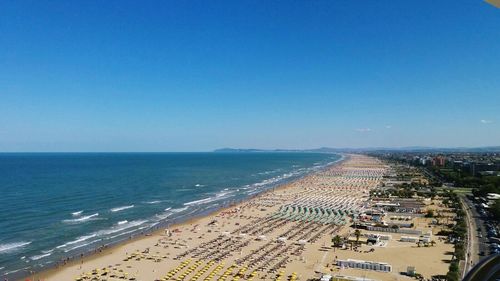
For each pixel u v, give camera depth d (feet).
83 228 564.30
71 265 402.72
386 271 382.01
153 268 393.29
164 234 538.47
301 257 428.56
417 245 476.95
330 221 623.36
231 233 544.62
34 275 372.17
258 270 385.50
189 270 382.42
